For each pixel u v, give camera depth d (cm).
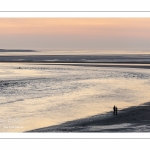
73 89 6269
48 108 4728
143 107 4638
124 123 3822
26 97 5553
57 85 6700
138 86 6234
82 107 4744
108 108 4684
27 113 4519
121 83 6569
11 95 5697
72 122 4012
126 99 5178
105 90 6025
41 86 6581
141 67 7638
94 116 4259
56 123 4050
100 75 7544
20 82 6906
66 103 5012
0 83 6756
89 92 5881
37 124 4066
